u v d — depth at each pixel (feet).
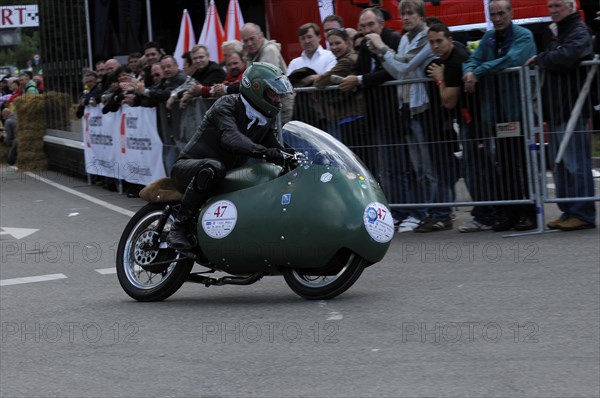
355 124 41.96
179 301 31.09
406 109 40.60
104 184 66.85
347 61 42.19
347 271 28.89
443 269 33.55
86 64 69.97
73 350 25.12
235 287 33.30
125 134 60.13
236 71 46.57
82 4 70.08
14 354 25.00
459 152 40.11
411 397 19.84
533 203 38.91
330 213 28.27
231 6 60.85
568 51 36.99
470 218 44.14
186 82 51.06
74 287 34.30
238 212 29.30
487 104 39.06
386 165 41.65
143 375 22.48
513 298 28.53
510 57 38.22
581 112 37.83
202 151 30.37
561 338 23.84
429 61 40.09
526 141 38.52
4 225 51.62
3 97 105.91
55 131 79.66
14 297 32.76
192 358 23.76
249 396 20.45
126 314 29.27
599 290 28.86
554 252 34.88
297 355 23.50
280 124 41.06
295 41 60.39
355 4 57.36
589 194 38.22
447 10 58.18
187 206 29.71
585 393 19.63
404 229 42.11
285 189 28.96
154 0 69.31
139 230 31.55
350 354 23.35
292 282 29.68
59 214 54.85
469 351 23.07
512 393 19.81
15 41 119.24
